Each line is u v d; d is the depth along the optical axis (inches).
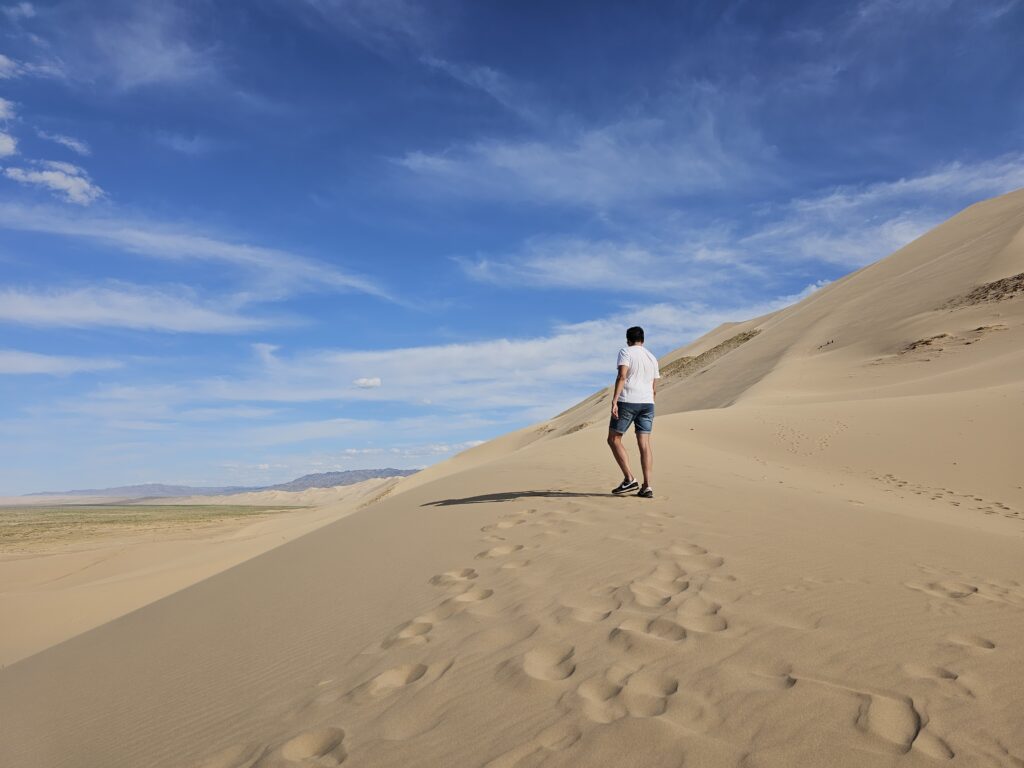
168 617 239.0
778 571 163.8
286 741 108.5
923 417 668.7
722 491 296.5
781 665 108.6
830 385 1181.7
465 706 108.0
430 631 148.9
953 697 96.1
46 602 664.4
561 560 190.7
